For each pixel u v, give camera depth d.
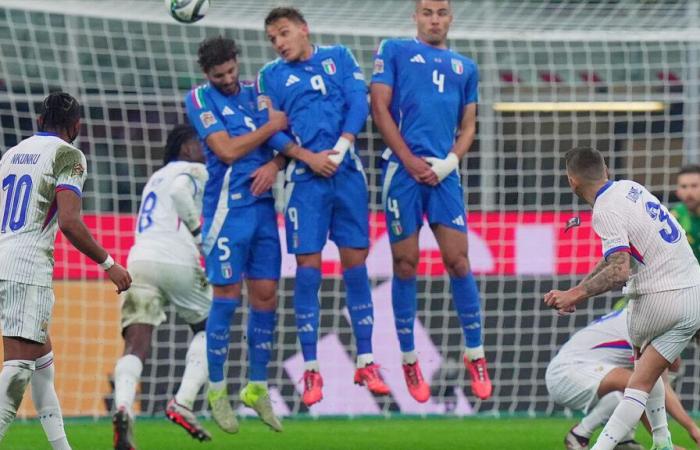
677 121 39.66
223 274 25.03
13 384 19.70
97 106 37.62
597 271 20.80
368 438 28.77
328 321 34.50
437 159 24.88
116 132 38.06
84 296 33.69
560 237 35.66
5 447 26.45
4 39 38.03
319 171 24.36
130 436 24.11
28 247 19.80
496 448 26.78
